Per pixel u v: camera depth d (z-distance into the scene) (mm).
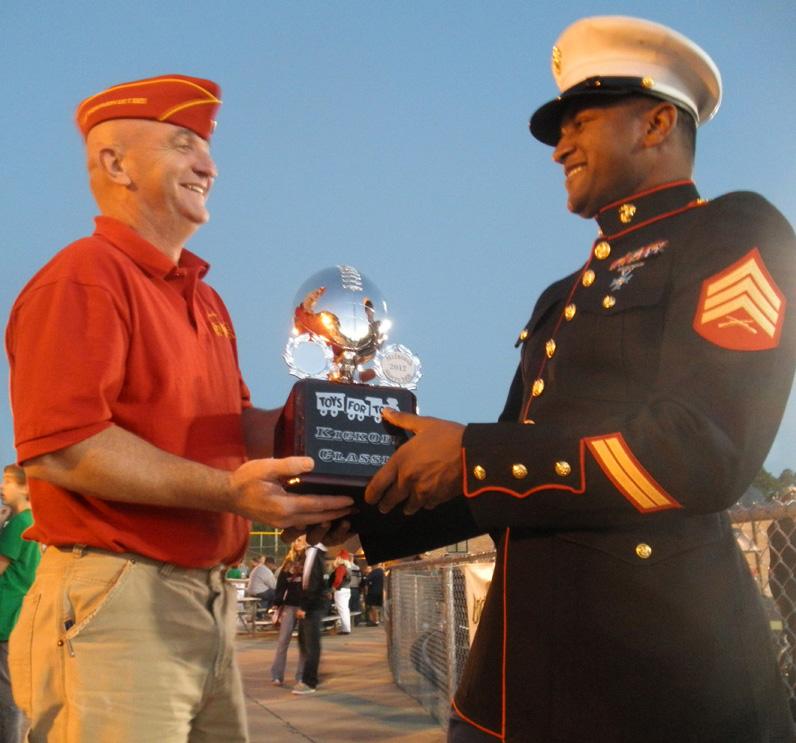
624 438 1629
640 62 2010
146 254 2490
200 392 2518
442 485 1884
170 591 2344
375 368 2580
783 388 1661
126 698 2236
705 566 1735
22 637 2326
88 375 2184
